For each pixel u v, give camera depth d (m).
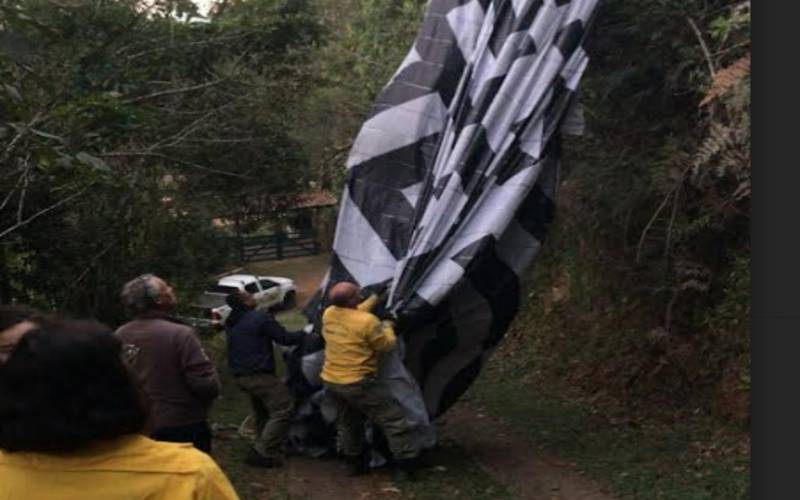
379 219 8.03
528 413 9.77
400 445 7.17
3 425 2.04
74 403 2.03
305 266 34.75
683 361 9.40
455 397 8.02
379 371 7.37
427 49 8.47
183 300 11.96
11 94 6.35
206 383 4.98
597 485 7.05
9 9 6.91
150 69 10.60
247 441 8.43
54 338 2.06
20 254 9.50
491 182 7.58
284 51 12.52
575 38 7.79
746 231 8.77
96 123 7.36
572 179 10.12
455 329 7.84
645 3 8.49
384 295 7.63
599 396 10.18
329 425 7.82
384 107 8.30
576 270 11.87
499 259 7.72
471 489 7.01
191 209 12.45
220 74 11.46
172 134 11.14
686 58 8.40
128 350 4.89
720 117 7.63
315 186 18.08
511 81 7.70
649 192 8.95
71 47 8.69
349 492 6.95
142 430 2.14
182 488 2.04
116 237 10.50
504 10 8.06
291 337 7.63
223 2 12.03
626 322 10.65
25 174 6.90
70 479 2.02
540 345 12.85
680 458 7.61
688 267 8.92
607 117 9.66
